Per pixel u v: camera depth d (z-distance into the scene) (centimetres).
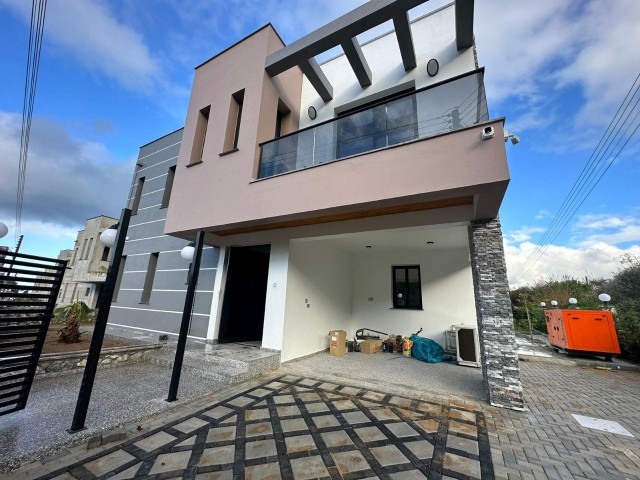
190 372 458
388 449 238
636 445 253
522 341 1040
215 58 627
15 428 252
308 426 278
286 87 621
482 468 213
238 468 205
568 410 344
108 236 363
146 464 208
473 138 320
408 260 780
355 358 618
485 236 393
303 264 620
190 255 674
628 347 663
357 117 423
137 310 814
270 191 453
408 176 346
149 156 994
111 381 409
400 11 425
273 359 500
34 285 286
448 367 548
